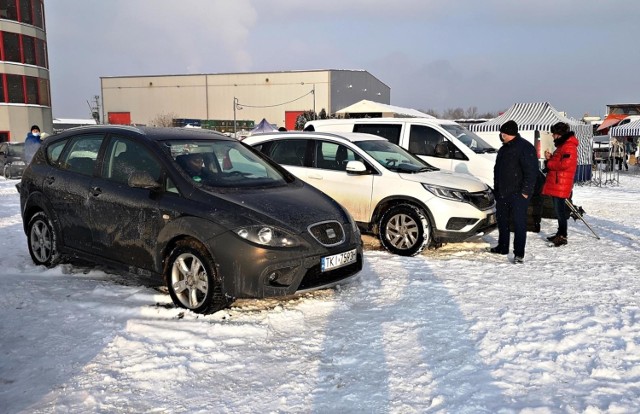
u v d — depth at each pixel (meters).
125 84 75.50
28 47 37.78
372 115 40.91
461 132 9.63
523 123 21.98
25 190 6.13
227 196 4.80
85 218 5.45
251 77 71.00
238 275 4.43
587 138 19.59
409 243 6.97
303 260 4.59
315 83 69.19
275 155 8.16
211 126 59.00
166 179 5.00
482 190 7.29
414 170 7.42
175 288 4.78
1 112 36.44
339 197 7.48
